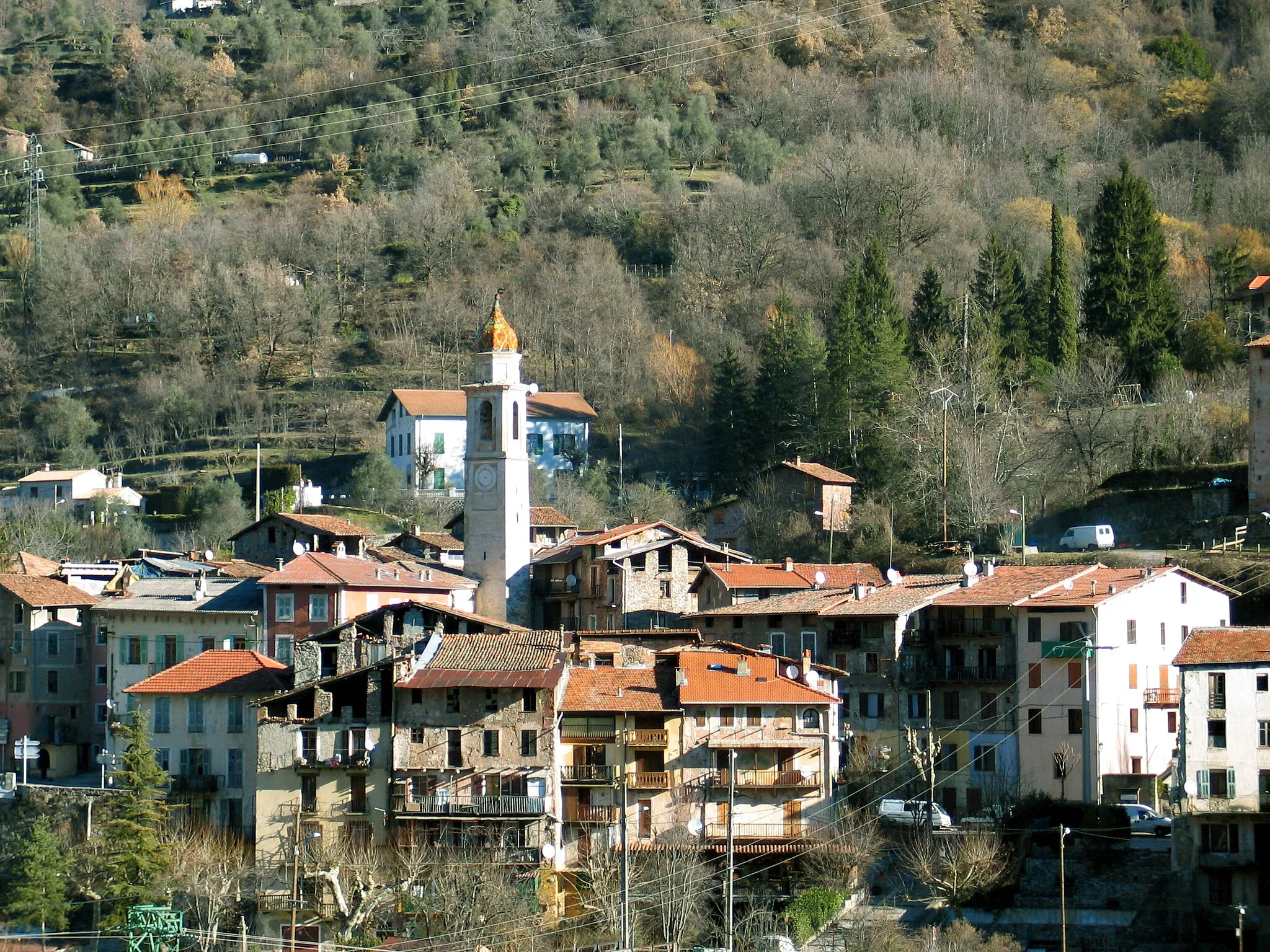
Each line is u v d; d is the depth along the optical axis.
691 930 175.88
